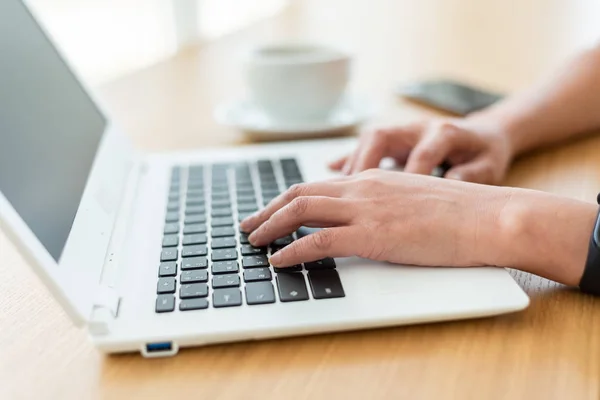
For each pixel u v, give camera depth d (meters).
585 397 0.33
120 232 0.48
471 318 0.40
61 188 0.44
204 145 0.75
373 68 1.12
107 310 0.37
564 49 1.23
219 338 0.37
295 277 0.42
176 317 0.38
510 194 0.45
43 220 0.39
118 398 0.34
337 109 0.82
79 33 1.25
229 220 0.52
